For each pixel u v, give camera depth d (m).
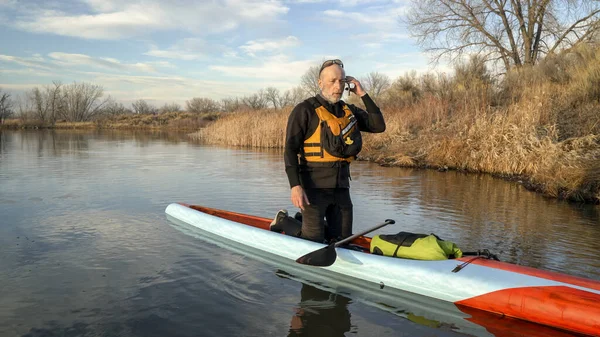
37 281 3.49
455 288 3.18
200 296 3.25
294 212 6.18
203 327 2.78
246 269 3.84
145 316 2.92
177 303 3.12
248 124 21.73
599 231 5.27
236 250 4.38
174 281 3.53
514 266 3.23
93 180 8.95
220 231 4.85
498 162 10.90
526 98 13.09
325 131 3.71
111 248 4.38
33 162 12.38
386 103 22.81
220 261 4.03
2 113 48.31
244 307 3.08
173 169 11.02
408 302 3.23
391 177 10.24
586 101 11.84
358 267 3.66
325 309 3.08
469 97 15.80
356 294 3.36
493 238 4.92
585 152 9.23
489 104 14.51
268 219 4.99
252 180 9.16
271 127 20.22
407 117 17.64
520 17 22.06
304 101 3.81
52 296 3.21
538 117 11.41
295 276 3.70
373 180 9.71
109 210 6.11
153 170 10.77
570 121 11.09
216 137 24.45
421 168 12.34
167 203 6.66
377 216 6.03
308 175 3.84
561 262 4.09
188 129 45.50
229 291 3.36
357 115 4.01
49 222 5.38
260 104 51.34
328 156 3.78
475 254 3.53
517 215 6.15
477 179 10.01
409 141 15.30
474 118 13.38
